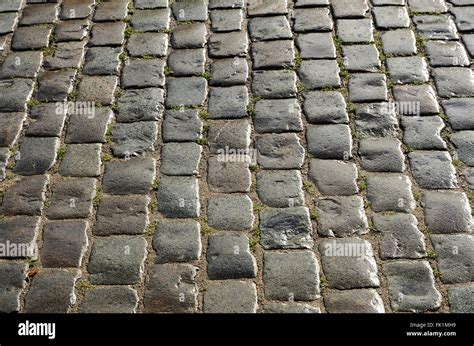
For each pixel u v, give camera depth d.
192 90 4.67
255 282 3.48
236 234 3.71
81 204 3.91
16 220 3.84
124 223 3.79
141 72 4.83
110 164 4.15
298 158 4.13
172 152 4.21
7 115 4.52
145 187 3.99
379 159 4.10
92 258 3.62
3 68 4.92
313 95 4.57
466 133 4.25
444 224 3.71
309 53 4.93
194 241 3.68
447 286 3.43
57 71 4.88
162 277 3.51
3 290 3.50
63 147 4.28
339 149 4.18
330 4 5.39
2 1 5.59
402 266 3.52
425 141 4.21
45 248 3.69
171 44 5.08
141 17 5.37
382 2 5.38
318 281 3.47
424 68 4.75
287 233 3.70
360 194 3.89
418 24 5.15
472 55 4.85
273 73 4.77
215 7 5.44
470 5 5.29
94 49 5.07
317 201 3.86
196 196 3.93
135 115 4.48
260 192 3.93
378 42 5.00
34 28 5.30
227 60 4.91
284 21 5.25
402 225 3.71
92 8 5.49
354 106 4.47
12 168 4.15
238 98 4.58
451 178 3.97
